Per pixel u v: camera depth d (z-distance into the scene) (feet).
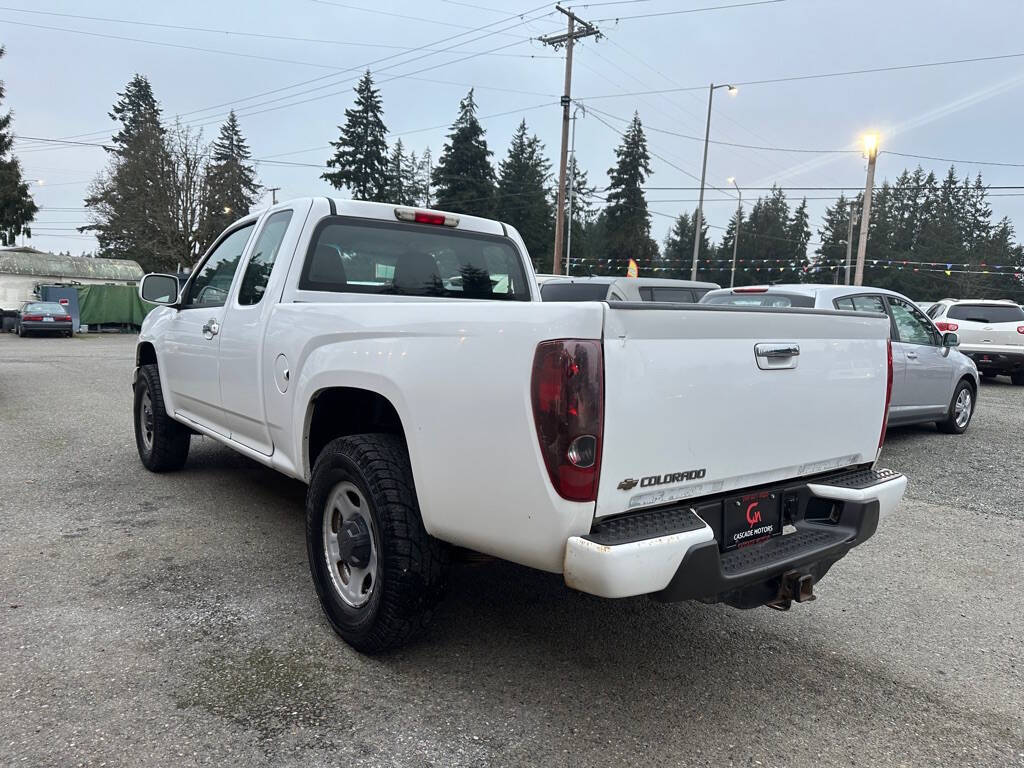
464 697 8.90
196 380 15.31
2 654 9.44
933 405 26.91
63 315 88.53
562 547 7.39
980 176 270.05
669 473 7.91
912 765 7.97
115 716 8.16
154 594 11.52
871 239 247.70
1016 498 19.53
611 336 7.23
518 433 7.48
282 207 13.35
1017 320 47.19
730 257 273.75
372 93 181.78
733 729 8.50
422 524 9.12
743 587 8.90
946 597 12.93
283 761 7.51
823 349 9.70
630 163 201.26
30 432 24.80
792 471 9.57
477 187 180.55
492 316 7.83
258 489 17.67
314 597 11.59
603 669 9.78
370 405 10.93
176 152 135.13
